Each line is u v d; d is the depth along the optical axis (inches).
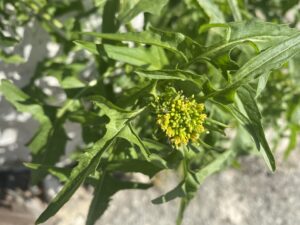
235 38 4.8
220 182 11.2
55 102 8.2
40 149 6.2
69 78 6.3
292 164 11.6
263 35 4.8
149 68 5.4
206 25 5.0
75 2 6.7
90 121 5.6
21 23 6.8
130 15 5.3
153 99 5.0
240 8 6.6
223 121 5.7
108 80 6.9
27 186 9.9
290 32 4.7
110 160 5.5
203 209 10.8
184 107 4.8
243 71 4.6
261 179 11.4
